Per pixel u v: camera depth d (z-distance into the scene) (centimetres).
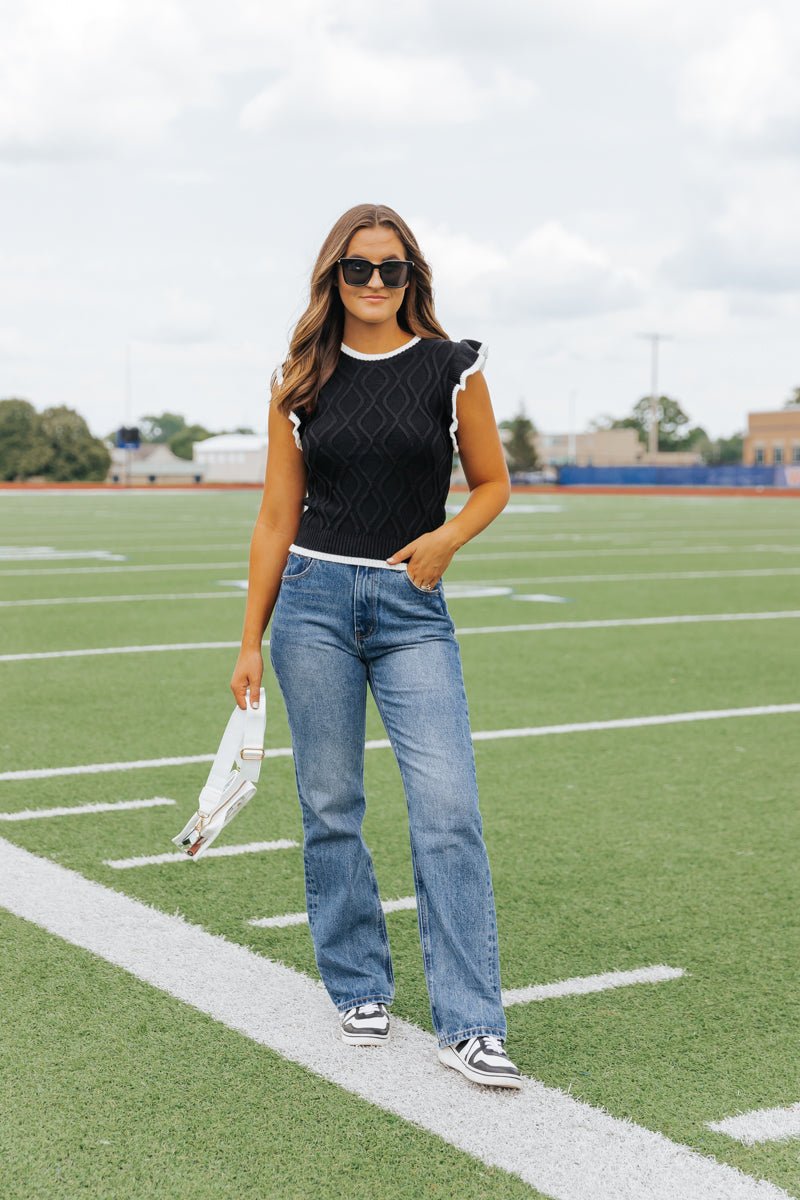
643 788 602
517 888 461
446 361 321
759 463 10544
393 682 329
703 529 2747
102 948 396
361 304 316
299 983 374
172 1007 355
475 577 1627
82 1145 283
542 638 1089
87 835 515
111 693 820
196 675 888
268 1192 267
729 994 371
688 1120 298
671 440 15738
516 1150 284
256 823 538
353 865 343
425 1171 275
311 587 329
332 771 338
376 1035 336
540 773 628
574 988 374
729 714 775
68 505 4219
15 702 788
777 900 451
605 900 449
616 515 3456
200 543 2236
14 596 1375
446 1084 315
